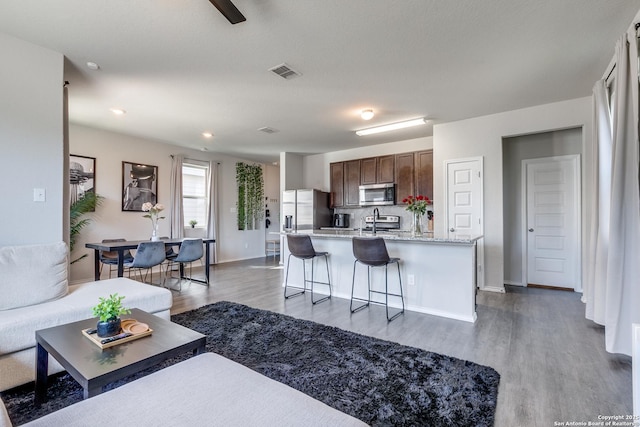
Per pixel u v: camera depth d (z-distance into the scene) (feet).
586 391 6.22
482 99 12.80
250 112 14.20
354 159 22.04
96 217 16.66
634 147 7.36
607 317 7.71
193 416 3.29
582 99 12.62
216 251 23.04
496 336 9.10
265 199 27.89
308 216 21.57
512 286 15.83
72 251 15.62
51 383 6.43
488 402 5.77
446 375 6.73
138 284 9.36
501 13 7.40
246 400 3.59
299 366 7.14
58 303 7.43
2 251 7.39
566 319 10.63
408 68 10.13
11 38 8.18
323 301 12.87
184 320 10.27
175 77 10.66
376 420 5.27
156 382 3.93
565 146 15.10
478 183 14.98
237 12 6.22
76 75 10.43
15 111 8.23
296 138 19.06
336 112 14.26
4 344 5.97
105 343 5.17
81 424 3.14
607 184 9.16
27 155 8.41
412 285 11.68
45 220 8.68
